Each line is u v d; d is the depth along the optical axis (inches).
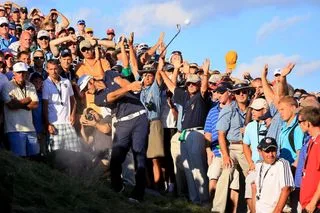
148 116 810.2
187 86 799.1
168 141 836.0
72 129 770.2
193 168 768.3
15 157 681.0
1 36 939.3
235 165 724.7
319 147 537.6
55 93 770.8
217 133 743.1
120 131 716.0
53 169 711.7
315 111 545.3
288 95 677.9
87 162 764.6
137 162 717.3
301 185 553.6
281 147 651.5
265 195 604.4
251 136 684.7
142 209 687.1
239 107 734.5
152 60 906.1
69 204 615.2
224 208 715.4
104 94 719.7
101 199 667.4
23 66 738.2
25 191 597.3
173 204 735.7
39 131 767.1
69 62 842.8
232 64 909.2
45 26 1105.4
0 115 737.0
